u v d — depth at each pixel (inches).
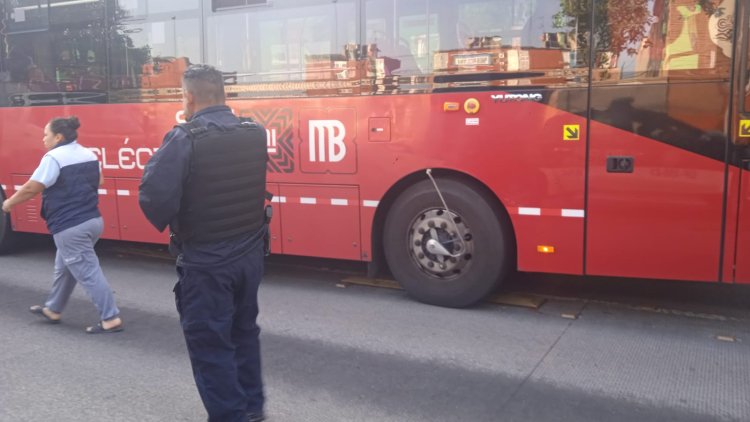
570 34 209.2
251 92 264.8
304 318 229.1
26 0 313.4
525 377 175.2
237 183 132.9
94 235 215.3
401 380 174.6
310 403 161.3
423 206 236.4
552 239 218.1
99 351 199.9
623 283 267.7
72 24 303.0
